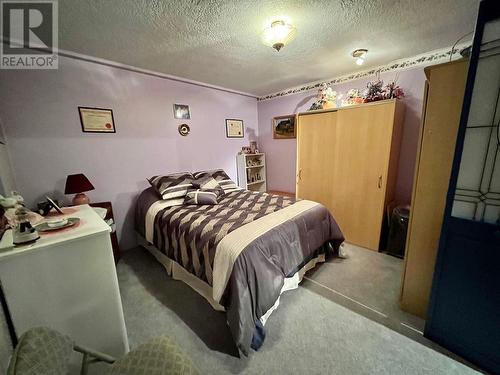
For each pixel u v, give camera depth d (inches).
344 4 61.2
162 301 75.7
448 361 52.1
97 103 96.7
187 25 69.1
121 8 59.7
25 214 49.5
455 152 48.6
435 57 95.3
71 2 56.7
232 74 118.1
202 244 67.8
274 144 167.0
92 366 47.0
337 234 96.3
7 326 39.1
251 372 51.1
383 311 68.6
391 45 88.6
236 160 158.2
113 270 48.9
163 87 116.6
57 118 87.7
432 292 55.7
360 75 117.8
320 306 71.4
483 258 47.5
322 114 117.8
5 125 78.0
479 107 45.4
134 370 33.7
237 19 66.7
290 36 68.7
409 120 106.4
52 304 42.8
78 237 44.1
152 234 93.7
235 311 54.0
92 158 97.7
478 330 49.8
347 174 113.0
